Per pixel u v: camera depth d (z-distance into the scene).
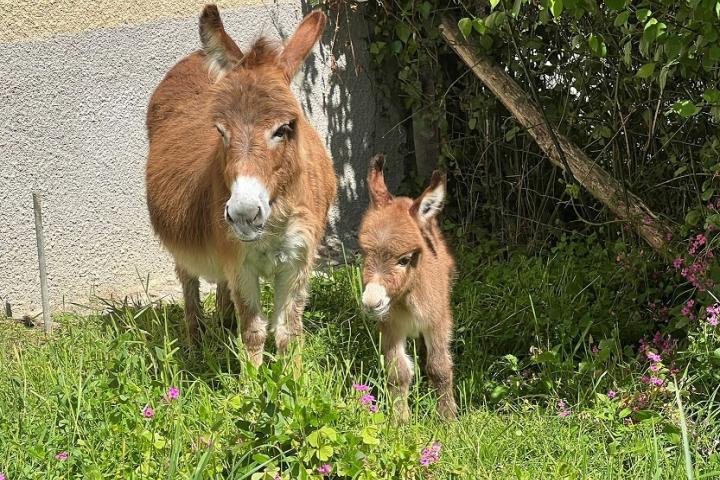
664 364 9.59
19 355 10.34
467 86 14.63
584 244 13.33
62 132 12.51
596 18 11.54
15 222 12.13
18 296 12.22
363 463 7.46
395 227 9.02
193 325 11.25
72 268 12.77
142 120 13.44
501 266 12.66
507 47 13.12
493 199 14.70
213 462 7.45
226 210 8.65
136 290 13.47
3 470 7.50
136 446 7.68
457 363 10.38
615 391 9.20
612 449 8.14
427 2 14.33
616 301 11.26
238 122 8.70
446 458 8.12
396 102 16.17
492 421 8.95
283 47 9.73
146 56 13.37
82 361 9.59
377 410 8.74
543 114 11.66
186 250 10.77
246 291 9.92
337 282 12.34
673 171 12.05
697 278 9.73
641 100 11.95
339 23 15.30
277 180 9.01
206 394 8.99
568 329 10.34
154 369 9.82
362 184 16.02
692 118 11.43
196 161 10.53
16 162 12.08
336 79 15.40
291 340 10.12
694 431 8.40
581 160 11.70
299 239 9.81
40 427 8.22
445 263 10.16
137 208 13.52
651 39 8.57
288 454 7.64
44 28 12.16
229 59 9.58
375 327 10.66
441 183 9.59
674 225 11.34
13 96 11.95
